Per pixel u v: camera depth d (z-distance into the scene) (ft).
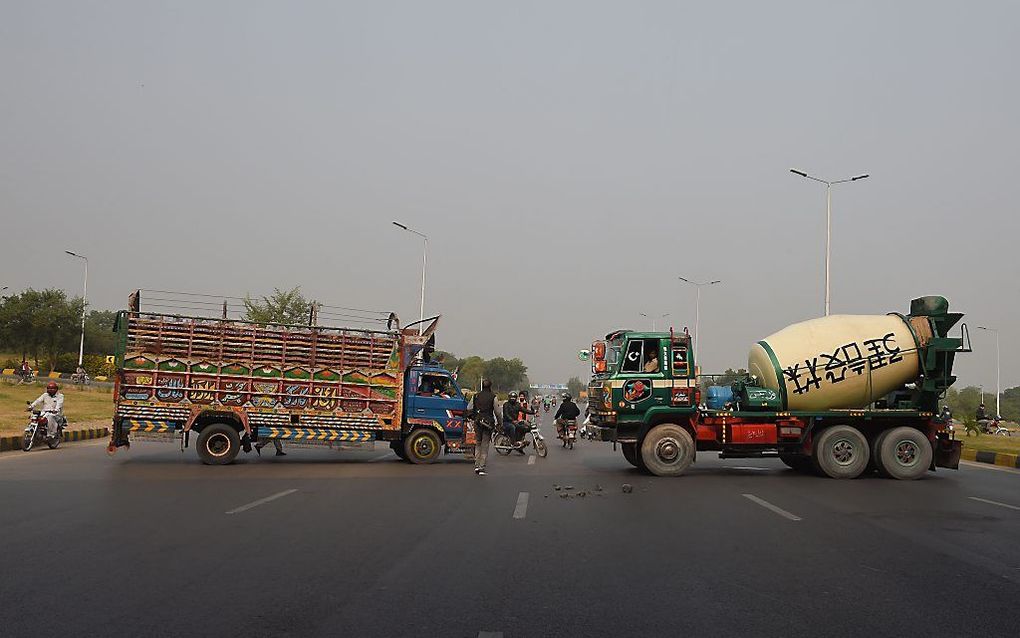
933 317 55.47
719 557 26.30
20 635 17.29
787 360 55.11
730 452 55.36
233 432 57.93
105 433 84.79
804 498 42.22
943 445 54.70
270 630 17.93
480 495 41.96
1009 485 49.75
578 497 41.63
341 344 61.46
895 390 56.54
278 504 37.37
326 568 24.06
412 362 62.75
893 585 22.62
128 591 20.98
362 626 18.34
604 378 57.98
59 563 24.16
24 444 65.16
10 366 207.21
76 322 208.64
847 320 56.95
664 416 54.90
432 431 62.44
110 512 34.04
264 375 59.93
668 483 49.26
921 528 32.42
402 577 23.04
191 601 20.12
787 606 20.34
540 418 176.76
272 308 132.87
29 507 35.24
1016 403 303.07
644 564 25.14
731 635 18.01
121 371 57.93
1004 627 18.72
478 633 17.94
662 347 54.90
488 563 25.07
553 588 21.97
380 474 52.80
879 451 53.52
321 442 60.59
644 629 18.35
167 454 64.80
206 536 28.86
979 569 24.76
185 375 58.65
